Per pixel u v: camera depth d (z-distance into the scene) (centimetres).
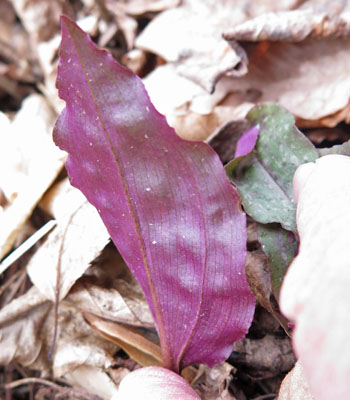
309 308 9
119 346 17
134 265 14
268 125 16
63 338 17
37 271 17
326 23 17
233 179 15
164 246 14
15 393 18
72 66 13
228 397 15
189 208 13
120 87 13
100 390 17
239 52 17
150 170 13
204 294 14
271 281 14
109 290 17
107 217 14
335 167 12
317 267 10
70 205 17
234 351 16
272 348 15
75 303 17
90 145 13
